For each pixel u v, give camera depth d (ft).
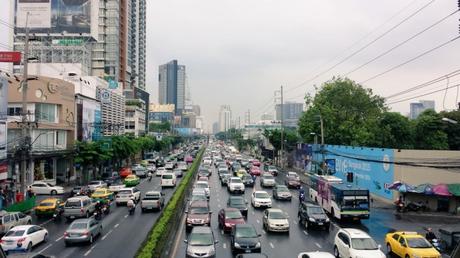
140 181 229.45
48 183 177.37
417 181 145.48
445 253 85.66
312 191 156.35
